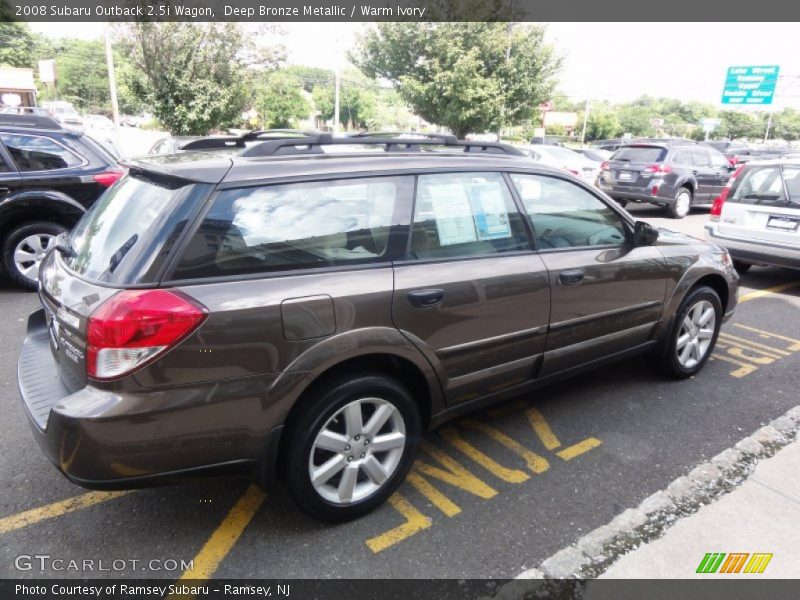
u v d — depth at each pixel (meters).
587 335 3.48
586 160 15.79
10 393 3.85
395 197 2.73
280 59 15.51
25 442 3.29
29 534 2.58
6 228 6.04
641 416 3.75
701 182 13.41
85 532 2.60
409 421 2.75
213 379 2.20
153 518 2.70
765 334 5.39
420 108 17.72
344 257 2.55
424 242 2.79
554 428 3.59
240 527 2.65
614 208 3.66
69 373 2.34
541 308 3.16
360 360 2.62
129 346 2.06
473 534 2.63
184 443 2.19
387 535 2.61
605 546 2.55
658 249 3.85
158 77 14.23
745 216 7.01
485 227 3.03
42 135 6.11
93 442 2.07
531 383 3.35
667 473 3.13
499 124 17.25
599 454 3.30
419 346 2.69
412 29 16.48
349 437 2.57
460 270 2.83
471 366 2.95
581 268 3.33
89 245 2.55
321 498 2.55
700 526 2.69
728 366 4.59
